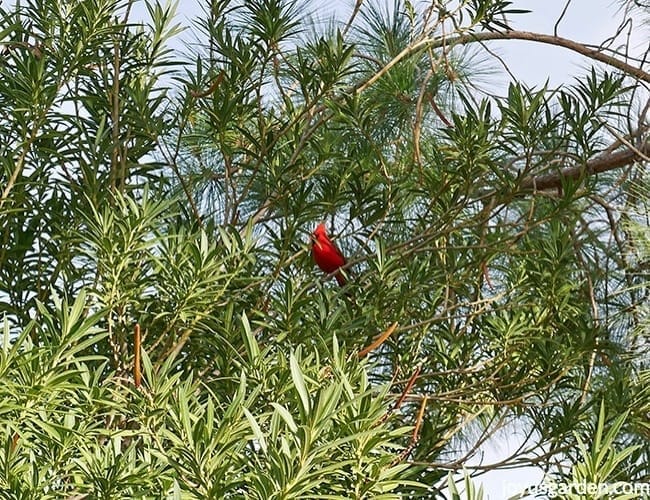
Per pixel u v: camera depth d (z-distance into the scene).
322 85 4.12
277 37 3.99
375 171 4.23
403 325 4.11
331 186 4.15
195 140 4.74
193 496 2.05
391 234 4.69
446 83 5.02
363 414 2.02
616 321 4.12
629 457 3.71
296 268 4.25
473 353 4.26
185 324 3.50
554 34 4.57
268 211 4.43
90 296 3.71
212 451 2.08
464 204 4.12
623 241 4.41
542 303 4.19
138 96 3.94
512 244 4.21
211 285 3.33
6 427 2.42
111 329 3.33
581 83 3.97
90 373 2.72
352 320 3.69
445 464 4.00
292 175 4.18
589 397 4.26
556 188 4.84
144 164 3.94
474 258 4.27
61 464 2.42
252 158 4.55
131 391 2.45
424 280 3.98
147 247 3.22
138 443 3.14
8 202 3.76
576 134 3.97
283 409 1.86
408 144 4.84
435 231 4.28
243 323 2.72
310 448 1.86
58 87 3.62
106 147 3.87
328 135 4.45
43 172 3.88
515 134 4.05
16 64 3.53
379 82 4.79
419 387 4.38
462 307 4.64
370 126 4.21
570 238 4.17
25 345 2.47
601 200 4.41
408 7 4.73
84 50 3.73
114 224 3.21
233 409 2.12
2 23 3.61
